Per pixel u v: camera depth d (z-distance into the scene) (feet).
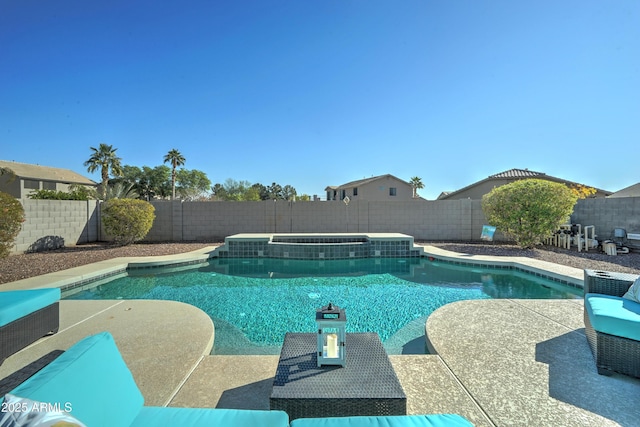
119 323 12.37
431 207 41.06
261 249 31.83
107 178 86.43
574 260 25.45
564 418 6.61
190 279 23.45
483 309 13.69
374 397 5.76
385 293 19.75
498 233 38.70
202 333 11.36
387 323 14.84
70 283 19.53
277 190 148.05
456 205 40.75
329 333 6.88
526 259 25.52
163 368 8.81
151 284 22.02
